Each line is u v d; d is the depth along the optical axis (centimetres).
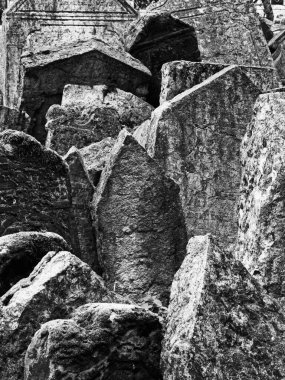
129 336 854
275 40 2059
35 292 912
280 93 1037
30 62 1683
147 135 1341
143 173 1184
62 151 1480
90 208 1194
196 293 834
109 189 1180
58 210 1166
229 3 1945
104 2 2006
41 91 1680
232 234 1290
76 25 1997
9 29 1986
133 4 2625
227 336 820
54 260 936
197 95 1311
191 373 808
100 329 848
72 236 1170
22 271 1001
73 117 1496
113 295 937
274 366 818
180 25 1803
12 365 903
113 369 848
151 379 856
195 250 871
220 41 1927
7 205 1151
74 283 923
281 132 1005
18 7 1994
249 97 1320
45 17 1994
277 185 983
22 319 908
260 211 983
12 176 1155
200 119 1309
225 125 1312
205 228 1289
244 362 815
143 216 1178
